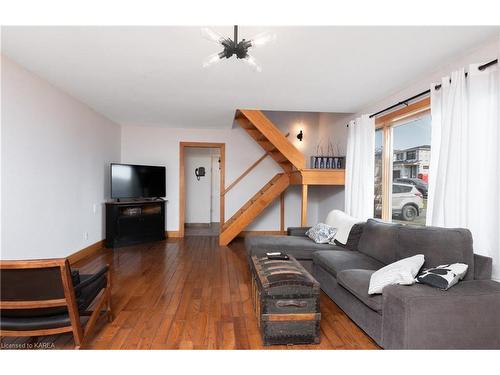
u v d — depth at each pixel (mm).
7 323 1792
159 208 6125
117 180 5430
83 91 3836
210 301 2957
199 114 5094
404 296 1841
